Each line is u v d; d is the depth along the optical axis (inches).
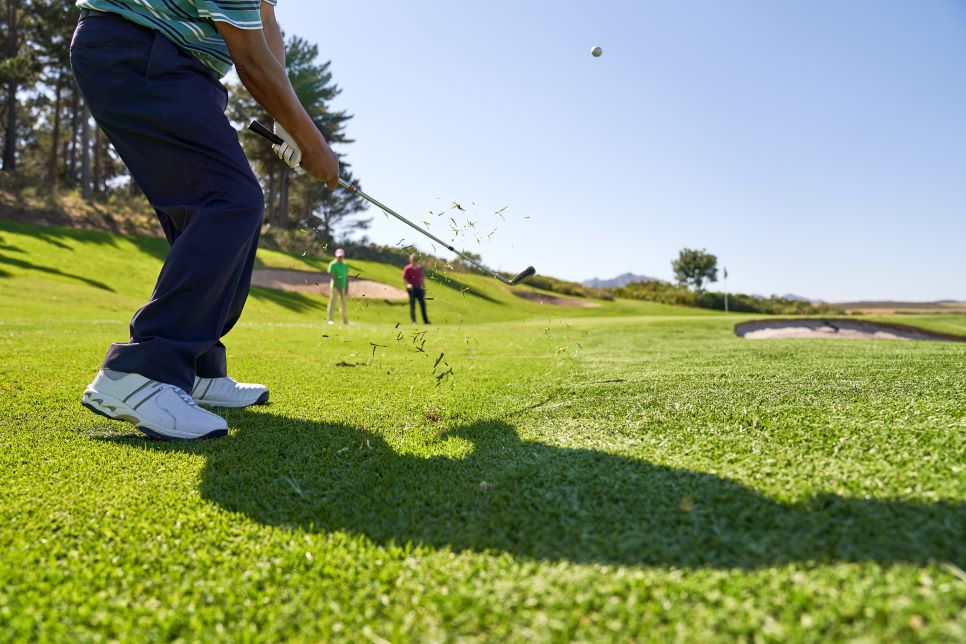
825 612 29.4
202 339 76.2
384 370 135.6
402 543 42.4
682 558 36.5
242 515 48.1
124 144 73.9
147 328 73.6
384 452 64.6
